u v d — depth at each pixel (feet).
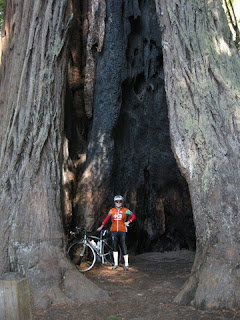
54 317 13.97
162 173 32.50
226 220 14.66
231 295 13.56
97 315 14.21
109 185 29.55
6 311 7.10
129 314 14.29
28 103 18.98
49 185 18.53
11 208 17.57
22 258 16.67
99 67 31.50
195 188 16.20
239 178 14.99
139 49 33.63
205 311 13.41
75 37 32.09
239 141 15.64
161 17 20.08
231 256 14.14
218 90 16.93
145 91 33.68
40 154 18.48
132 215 25.14
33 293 15.75
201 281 14.49
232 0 26.45
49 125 19.19
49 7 20.40
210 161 15.87
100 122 30.60
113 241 25.13
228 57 17.58
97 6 31.96
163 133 32.96
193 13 18.72
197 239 15.80
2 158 18.61
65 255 17.99
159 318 13.37
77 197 28.58
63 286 16.72
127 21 32.60
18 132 18.69
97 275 22.74
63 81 21.03
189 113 17.24
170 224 32.32
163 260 28.86
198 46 18.01
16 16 21.42
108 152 29.99
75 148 31.09
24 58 19.85
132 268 25.36
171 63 18.76
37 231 17.34
